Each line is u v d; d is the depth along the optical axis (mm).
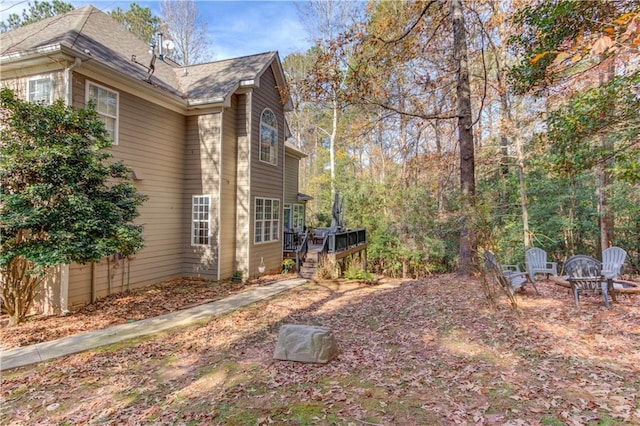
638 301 5914
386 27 10875
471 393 3502
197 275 11148
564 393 3352
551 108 9547
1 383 4340
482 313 5879
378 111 16344
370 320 6488
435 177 17078
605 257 7301
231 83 11320
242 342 5688
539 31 5543
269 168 12984
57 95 7758
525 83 6105
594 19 4328
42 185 6020
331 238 12531
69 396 3990
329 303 8297
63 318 7125
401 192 17062
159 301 8484
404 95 11031
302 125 28344
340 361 4598
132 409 3652
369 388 3777
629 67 4992
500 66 11969
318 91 9383
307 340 4664
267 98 12875
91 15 10055
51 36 8430
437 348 4785
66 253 6047
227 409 3521
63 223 6164
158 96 9922
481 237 6203
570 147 5590
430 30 10789
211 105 10812
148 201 9852
